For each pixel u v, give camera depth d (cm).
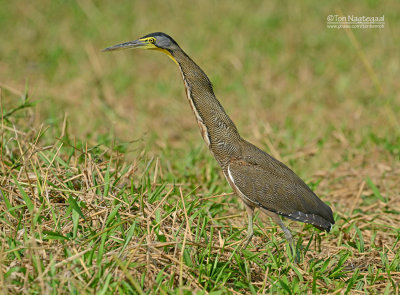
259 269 845
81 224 850
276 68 2100
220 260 848
